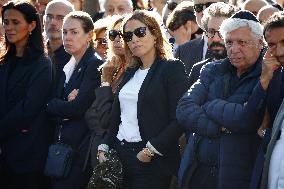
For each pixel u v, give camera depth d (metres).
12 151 16.78
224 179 12.88
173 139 14.39
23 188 16.91
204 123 13.14
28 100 16.66
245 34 13.05
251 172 12.84
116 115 15.15
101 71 16.48
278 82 12.42
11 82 16.94
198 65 15.34
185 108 13.49
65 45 16.92
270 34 12.01
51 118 16.92
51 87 17.03
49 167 16.48
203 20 16.03
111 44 16.23
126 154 14.76
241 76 13.27
